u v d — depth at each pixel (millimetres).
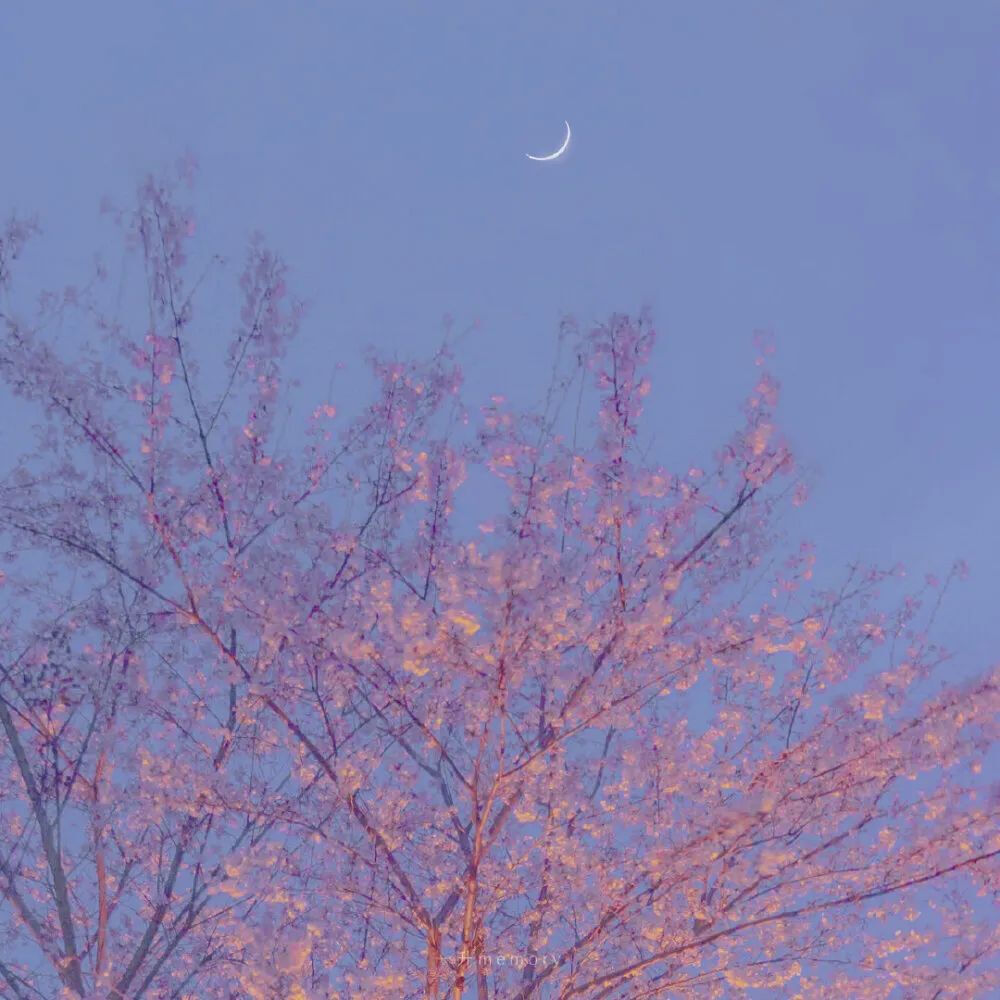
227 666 5148
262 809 5145
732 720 5941
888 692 5125
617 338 5520
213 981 5875
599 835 5363
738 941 5262
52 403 5527
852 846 5320
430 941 4840
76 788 5555
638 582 5148
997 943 5492
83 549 5348
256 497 5789
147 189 5703
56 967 5305
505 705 4500
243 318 5883
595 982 4875
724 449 5504
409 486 5910
